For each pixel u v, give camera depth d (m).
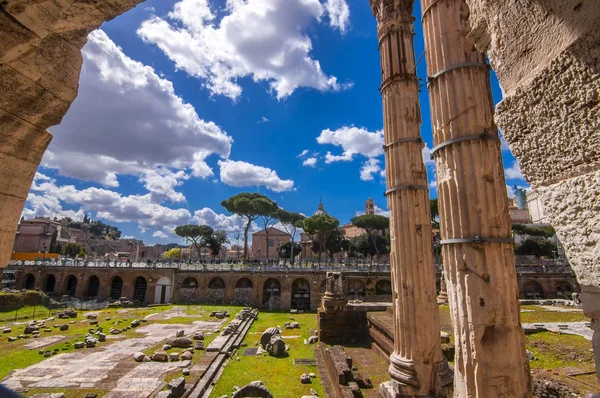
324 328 20.53
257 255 90.62
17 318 31.05
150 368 15.86
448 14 6.21
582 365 12.56
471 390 4.99
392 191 9.72
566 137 2.51
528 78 2.77
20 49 2.78
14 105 3.06
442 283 25.03
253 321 31.52
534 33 2.66
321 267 45.03
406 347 8.79
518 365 4.87
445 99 5.99
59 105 3.35
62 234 86.94
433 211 50.75
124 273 44.84
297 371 16.05
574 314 23.53
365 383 12.01
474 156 5.50
